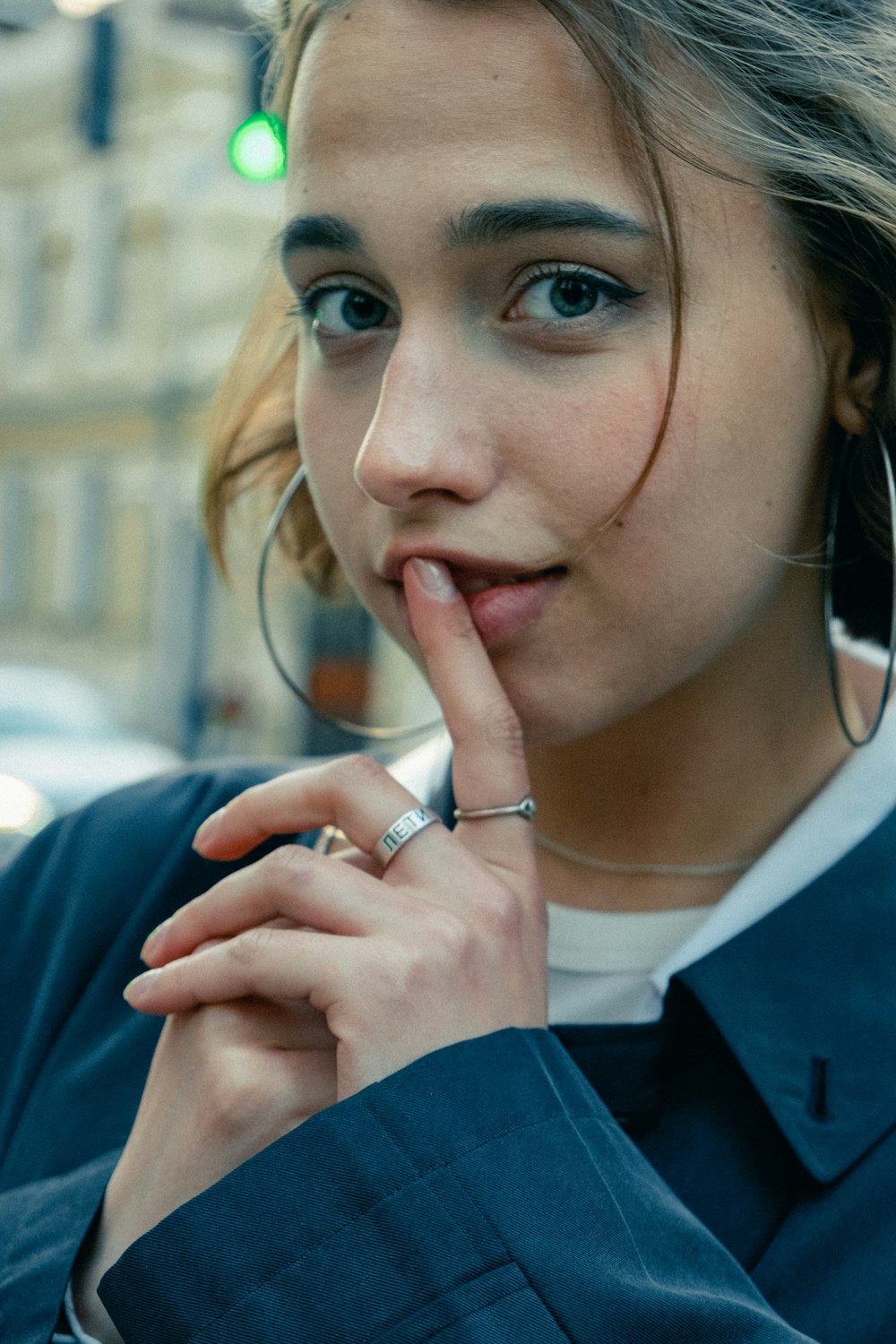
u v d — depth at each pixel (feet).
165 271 55.47
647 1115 2.97
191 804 3.97
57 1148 3.49
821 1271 2.74
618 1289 2.48
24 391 60.95
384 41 2.75
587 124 2.68
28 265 61.26
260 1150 2.73
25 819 20.44
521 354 2.78
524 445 2.77
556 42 2.68
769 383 2.84
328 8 2.84
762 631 3.14
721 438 2.79
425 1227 2.53
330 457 3.05
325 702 44.55
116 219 57.41
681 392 2.75
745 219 2.78
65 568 58.75
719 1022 2.92
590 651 2.88
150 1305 2.60
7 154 61.36
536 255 2.72
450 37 2.71
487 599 2.88
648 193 2.70
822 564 3.20
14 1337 2.87
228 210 53.26
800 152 2.78
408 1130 2.59
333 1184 2.58
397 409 2.75
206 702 49.47
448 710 2.93
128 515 57.11
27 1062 3.72
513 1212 2.54
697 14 2.74
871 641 3.51
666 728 3.20
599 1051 3.00
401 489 2.77
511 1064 2.67
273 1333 2.51
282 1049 2.82
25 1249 3.01
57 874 4.00
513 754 2.93
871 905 3.05
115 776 23.06
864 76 2.88
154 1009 2.88
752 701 3.20
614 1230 2.56
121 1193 2.93
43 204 60.44
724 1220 2.85
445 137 2.70
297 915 2.84
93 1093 3.54
